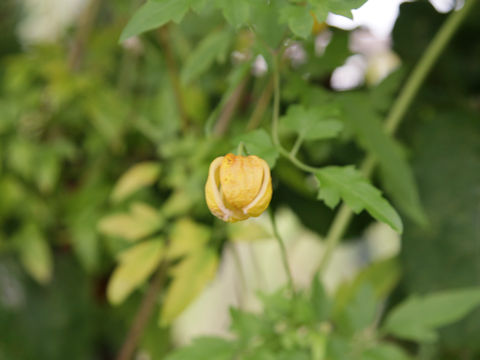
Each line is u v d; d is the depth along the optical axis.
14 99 0.68
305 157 0.62
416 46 0.62
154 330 0.76
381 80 0.55
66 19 0.93
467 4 0.54
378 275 0.60
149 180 0.56
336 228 0.55
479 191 0.58
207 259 0.51
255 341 0.47
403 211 0.59
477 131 0.60
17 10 0.92
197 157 0.54
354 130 0.51
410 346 0.64
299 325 0.47
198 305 1.11
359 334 0.48
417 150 0.61
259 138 0.41
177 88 0.58
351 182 0.39
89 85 0.66
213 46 0.49
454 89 0.63
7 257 0.72
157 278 0.58
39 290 0.73
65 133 0.71
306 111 0.42
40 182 0.68
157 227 0.53
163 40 0.56
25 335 0.72
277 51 0.43
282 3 0.40
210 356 0.46
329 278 1.10
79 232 0.67
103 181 0.71
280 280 0.92
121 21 0.69
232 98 0.57
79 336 0.75
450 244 0.57
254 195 0.38
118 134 0.66
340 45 0.53
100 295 0.78
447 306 0.48
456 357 0.59
